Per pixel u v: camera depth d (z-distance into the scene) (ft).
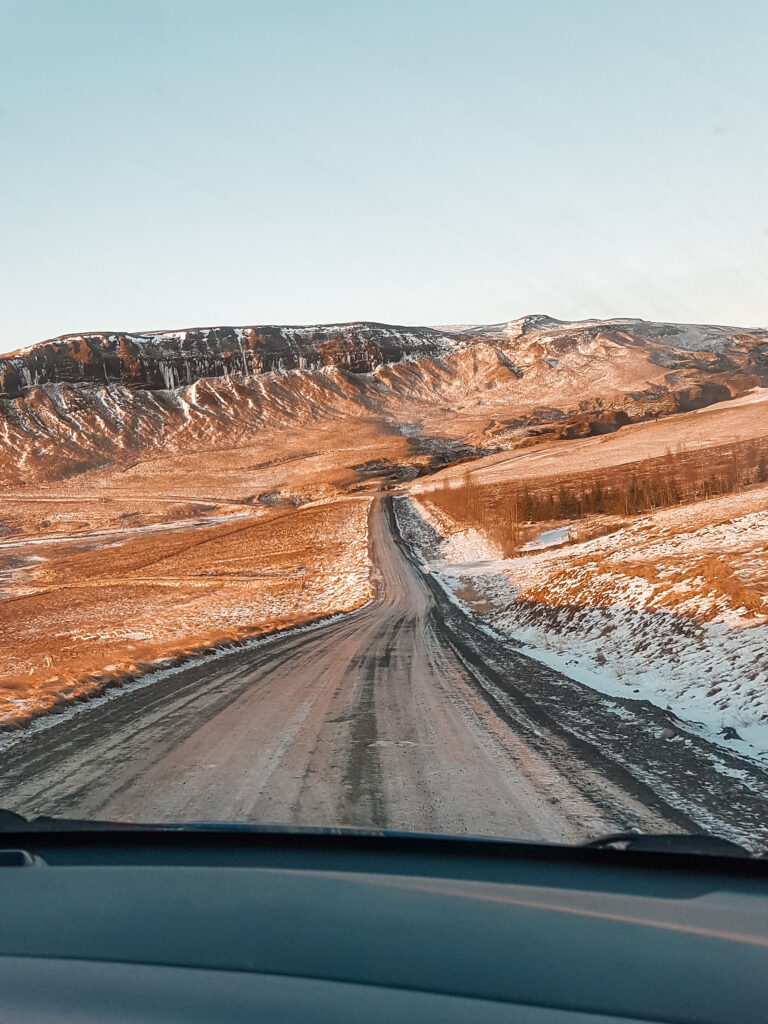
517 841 9.87
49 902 8.26
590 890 8.72
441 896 8.43
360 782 19.85
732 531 90.48
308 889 8.66
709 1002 5.94
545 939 7.18
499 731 27.12
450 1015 5.66
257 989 6.06
